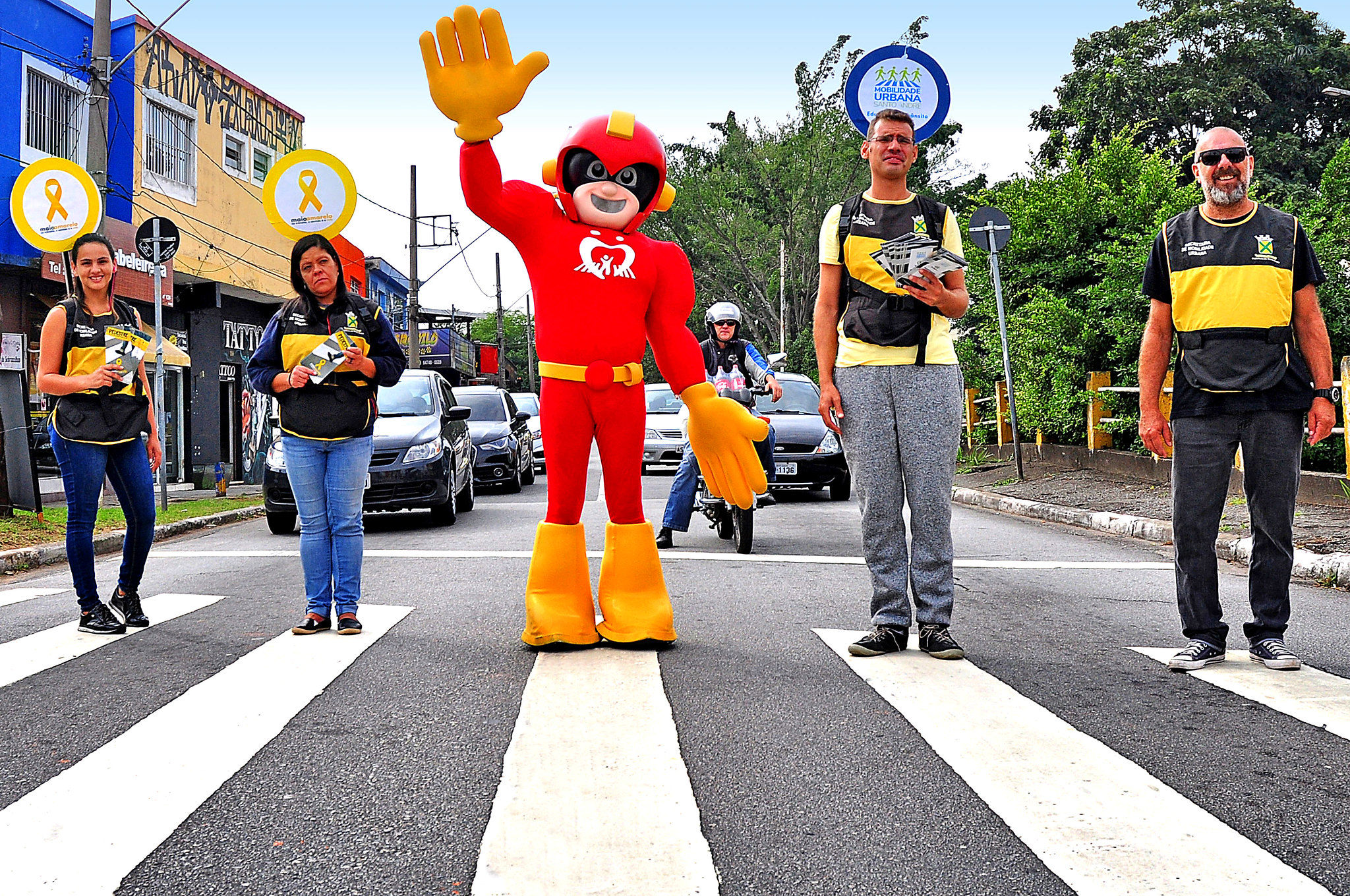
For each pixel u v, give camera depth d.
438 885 2.40
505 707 3.80
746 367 8.53
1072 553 8.39
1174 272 4.48
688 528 8.73
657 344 4.84
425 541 9.44
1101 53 34.78
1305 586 6.74
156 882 2.42
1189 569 4.47
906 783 3.02
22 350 10.87
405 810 2.84
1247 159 4.35
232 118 22.22
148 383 5.41
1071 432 15.26
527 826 2.68
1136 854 2.55
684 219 44.06
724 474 4.83
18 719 3.70
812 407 14.23
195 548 9.61
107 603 6.10
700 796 2.93
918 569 4.59
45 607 6.14
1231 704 3.87
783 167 43.03
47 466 17.28
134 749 3.33
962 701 3.83
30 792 2.98
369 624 5.31
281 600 6.25
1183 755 3.28
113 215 18.81
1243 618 5.60
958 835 2.66
